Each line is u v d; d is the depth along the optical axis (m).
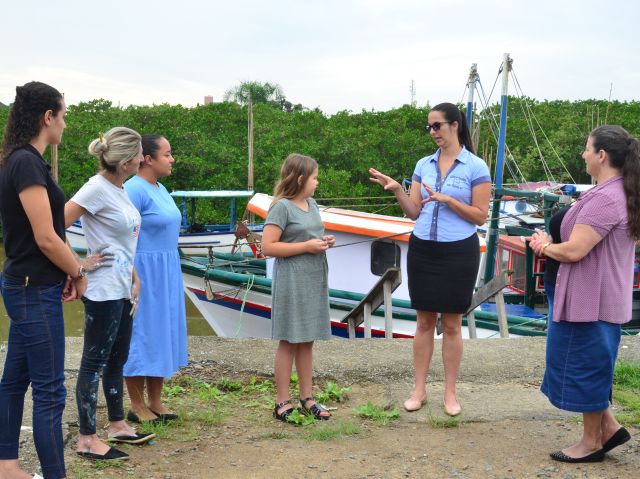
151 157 4.26
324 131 30.55
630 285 3.89
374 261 10.74
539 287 13.01
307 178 4.58
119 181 3.77
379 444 4.31
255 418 4.80
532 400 5.18
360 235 10.67
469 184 4.69
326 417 4.79
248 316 11.47
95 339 3.79
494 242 14.48
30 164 3.14
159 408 4.60
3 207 3.21
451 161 4.77
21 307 3.24
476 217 4.67
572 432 4.52
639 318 12.53
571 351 3.87
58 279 3.29
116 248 3.76
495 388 5.45
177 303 4.43
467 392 5.36
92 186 3.68
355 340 6.68
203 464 3.94
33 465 3.72
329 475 3.84
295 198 4.63
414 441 4.36
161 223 4.27
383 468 3.94
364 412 4.85
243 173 29.80
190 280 11.66
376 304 8.66
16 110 3.22
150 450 4.11
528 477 3.82
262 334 11.52
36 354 3.26
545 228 13.50
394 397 5.23
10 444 3.44
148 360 4.31
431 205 4.77
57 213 3.29
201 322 16.44
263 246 4.57
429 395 5.26
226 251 21.44
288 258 4.61
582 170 30.33
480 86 16.91
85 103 33.69
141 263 4.26
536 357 6.18
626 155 3.76
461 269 4.69
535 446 4.28
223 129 33.06
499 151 15.02
